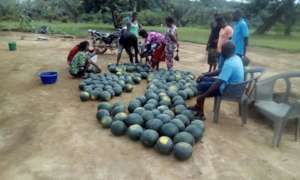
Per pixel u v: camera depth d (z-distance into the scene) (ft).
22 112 18.60
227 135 16.24
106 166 12.96
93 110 18.84
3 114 18.35
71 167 12.84
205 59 39.17
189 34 80.69
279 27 112.98
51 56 37.68
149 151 14.17
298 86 26.14
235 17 23.32
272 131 17.04
